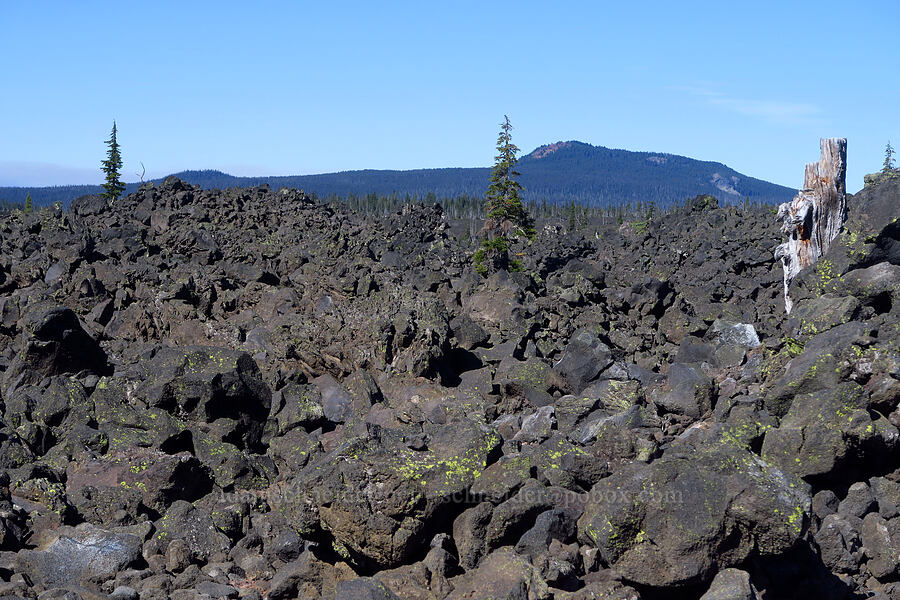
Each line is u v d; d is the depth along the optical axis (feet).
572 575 43.57
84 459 66.59
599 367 84.33
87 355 88.69
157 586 46.50
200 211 213.46
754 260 168.96
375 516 46.19
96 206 211.00
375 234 214.28
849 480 53.88
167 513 55.93
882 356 55.88
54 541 49.34
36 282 131.03
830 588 45.19
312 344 100.07
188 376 75.51
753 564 44.19
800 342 66.03
